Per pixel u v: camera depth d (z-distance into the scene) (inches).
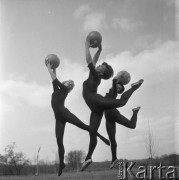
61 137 125.1
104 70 122.6
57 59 129.0
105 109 117.2
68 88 127.7
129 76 124.7
